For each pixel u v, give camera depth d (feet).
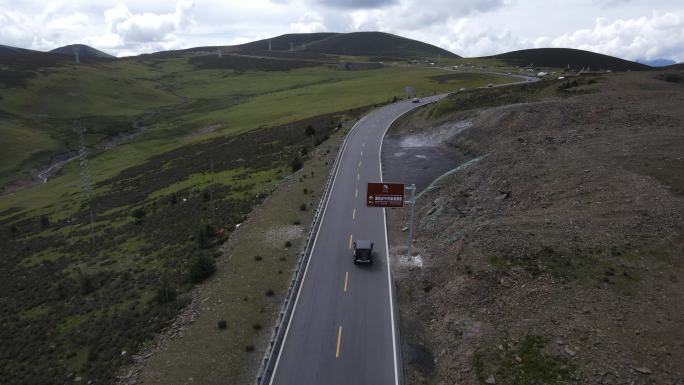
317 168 179.52
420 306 87.25
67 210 210.59
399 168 168.04
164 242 140.15
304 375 70.69
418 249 110.73
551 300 73.46
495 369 64.28
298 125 274.77
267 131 277.85
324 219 132.05
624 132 135.64
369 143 204.54
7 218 214.90
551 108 169.27
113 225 170.91
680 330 61.93
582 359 61.52
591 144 129.80
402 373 69.62
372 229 125.29
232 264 112.68
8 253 165.58
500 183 120.47
